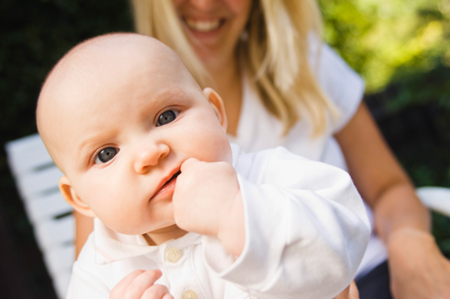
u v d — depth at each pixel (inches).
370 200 70.8
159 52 32.6
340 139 71.9
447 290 48.7
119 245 35.1
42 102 32.3
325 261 25.3
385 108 168.7
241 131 61.7
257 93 64.2
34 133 131.5
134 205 28.7
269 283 25.0
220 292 32.1
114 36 34.9
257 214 24.9
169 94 30.5
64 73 31.6
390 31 199.5
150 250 34.1
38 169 78.7
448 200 64.0
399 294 52.5
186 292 32.1
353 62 193.3
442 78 156.7
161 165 28.5
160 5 59.4
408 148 171.3
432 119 170.1
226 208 25.5
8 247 89.0
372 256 61.0
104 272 36.9
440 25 191.9
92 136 29.5
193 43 62.7
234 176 27.2
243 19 62.2
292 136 63.4
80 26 130.2
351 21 191.5
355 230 27.7
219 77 64.8
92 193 30.0
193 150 29.3
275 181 33.4
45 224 74.8
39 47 126.1
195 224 26.1
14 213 132.0
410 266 52.3
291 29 64.0
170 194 28.6
